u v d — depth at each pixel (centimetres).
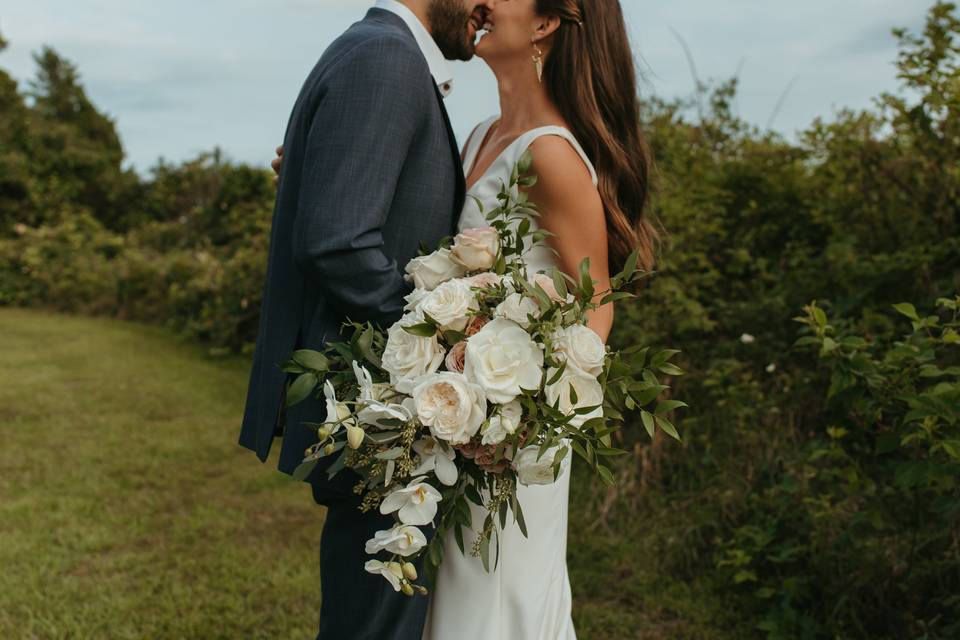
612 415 135
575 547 339
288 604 301
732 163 430
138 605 297
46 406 600
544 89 184
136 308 1091
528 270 167
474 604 161
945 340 213
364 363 139
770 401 346
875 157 364
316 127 147
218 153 1734
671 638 273
